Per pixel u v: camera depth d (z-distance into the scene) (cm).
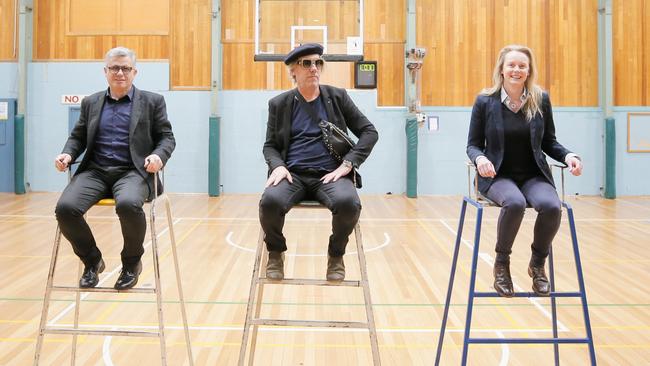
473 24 874
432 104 878
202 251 490
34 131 876
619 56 873
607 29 856
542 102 232
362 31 853
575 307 336
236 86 880
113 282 387
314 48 222
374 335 199
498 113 230
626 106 874
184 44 873
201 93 876
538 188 219
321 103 230
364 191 888
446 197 865
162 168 225
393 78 882
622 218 672
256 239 544
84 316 313
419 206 774
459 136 877
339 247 211
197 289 372
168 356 260
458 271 425
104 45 873
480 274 415
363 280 204
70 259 453
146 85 877
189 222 637
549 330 297
